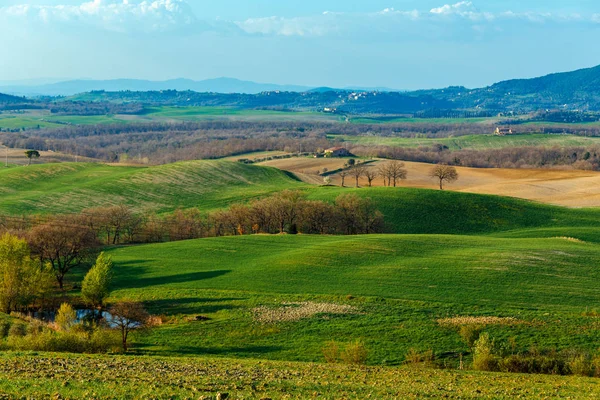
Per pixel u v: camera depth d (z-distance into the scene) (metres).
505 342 50.16
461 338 51.94
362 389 30.23
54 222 96.19
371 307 60.62
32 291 64.38
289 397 26.95
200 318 59.72
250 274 74.50
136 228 110.81
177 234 112.94
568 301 60.84
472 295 63.16
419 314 58.16
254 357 48.50
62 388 25.91
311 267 75.88
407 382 34.22
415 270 72.38
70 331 48.66
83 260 80.69
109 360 36.31
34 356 35.88
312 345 51.38
